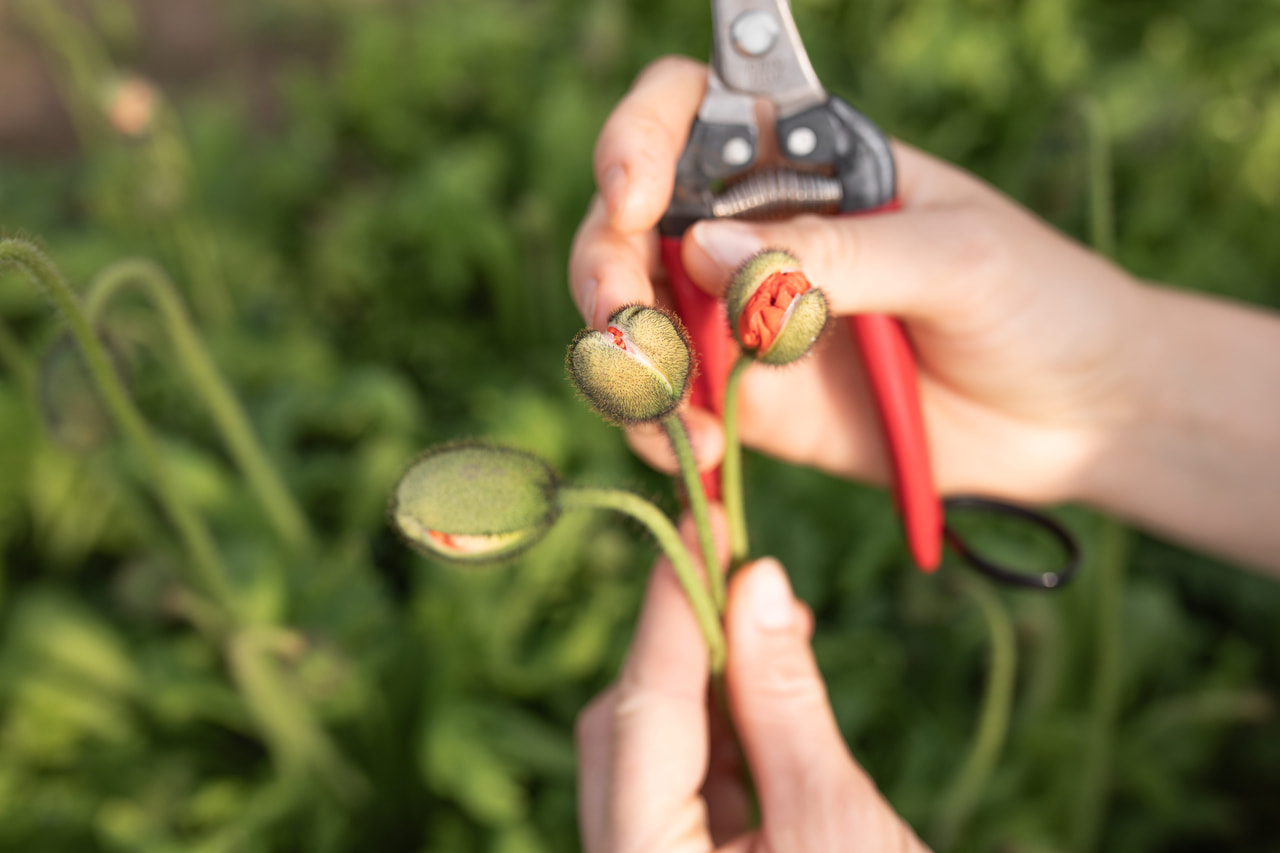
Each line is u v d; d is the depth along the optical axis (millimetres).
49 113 1103
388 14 1010
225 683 494
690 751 287
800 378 365
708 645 283
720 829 330
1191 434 360
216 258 749
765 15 289
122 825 468
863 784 283
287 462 591
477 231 686
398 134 830
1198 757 466
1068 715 469
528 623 516
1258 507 363
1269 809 468
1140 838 458
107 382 334
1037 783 460
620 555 522
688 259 287
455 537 263
